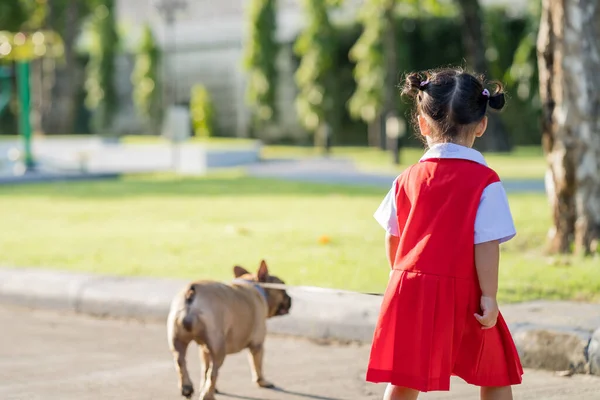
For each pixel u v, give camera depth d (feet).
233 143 147.64
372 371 17.12
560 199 43.39
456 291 16.74
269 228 55.21
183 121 120.78
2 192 86.53
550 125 43.62
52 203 74.38
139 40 192.24
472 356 16.97
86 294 37.22
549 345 27.48
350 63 171.53
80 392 25.80
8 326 34.96
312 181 92.84
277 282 25.98
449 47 155.33
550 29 42.83
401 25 150.51
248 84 174.81
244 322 24.23
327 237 48.57
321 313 32.40
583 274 37.58
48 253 47.47
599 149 42.45
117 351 30.86
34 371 28.22
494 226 16.71
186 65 201.98
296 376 27.43
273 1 168.55
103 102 195.42
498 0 149.89
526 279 36.99
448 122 17.42
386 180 92.94
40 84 182.91
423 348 16.69
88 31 204.95
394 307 17.06
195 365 29.04
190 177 102.89
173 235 53.26
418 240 17.12
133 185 92.32
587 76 42.16
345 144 175.32
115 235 53.98
